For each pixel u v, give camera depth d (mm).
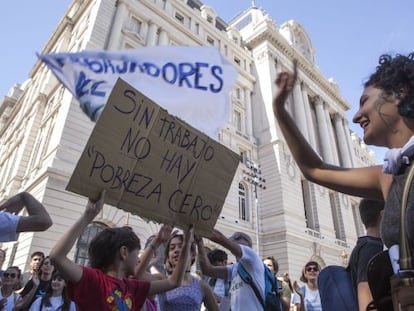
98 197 2199
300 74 32688
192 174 2701
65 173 13820
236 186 22984
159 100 2531
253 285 3375
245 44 32625
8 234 2182
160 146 2531
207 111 2697
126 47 20453
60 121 16062
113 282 2289
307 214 25969
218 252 4797
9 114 37094
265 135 26406
